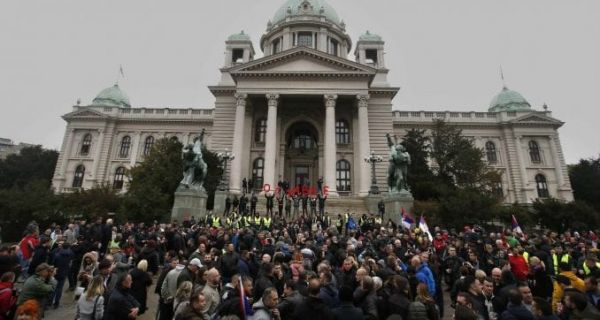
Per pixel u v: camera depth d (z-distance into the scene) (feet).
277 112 161.58
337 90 147.02
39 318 16.24
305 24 197.77
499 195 145.69
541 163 197.16
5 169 228.43
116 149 205.67
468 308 18.39
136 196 106.73
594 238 67.36
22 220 109.60
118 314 21.18
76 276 45.03
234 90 161.48
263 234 51.06
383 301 22.06
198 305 17.95
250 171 154.20
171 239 50.78
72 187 194.39
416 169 140.97
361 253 42.83
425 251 40.81
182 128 208.23
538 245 44.57
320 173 157.07
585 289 25.21
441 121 159.63
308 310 18.74
